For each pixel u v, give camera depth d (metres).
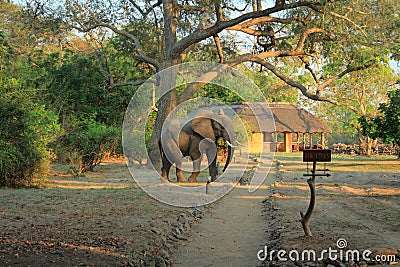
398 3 21.70
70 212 11.76
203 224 11.65
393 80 48.09
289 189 17.58
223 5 24.62
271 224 11.21
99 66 30.09
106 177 21.52
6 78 18.31
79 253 7.82
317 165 30.94
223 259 8.64
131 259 7.71
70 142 23.64
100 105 32.84
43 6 28.62
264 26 28.00
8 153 16.94
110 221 10.61
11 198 14.07
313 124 52.75
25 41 36.66
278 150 53.28
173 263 8.46
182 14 26.50
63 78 31.02
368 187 18.20
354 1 20.77
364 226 10.16
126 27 29.91
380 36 22.94
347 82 46.66
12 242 8.38
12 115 17.47
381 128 22.47
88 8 29.17
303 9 23.62
